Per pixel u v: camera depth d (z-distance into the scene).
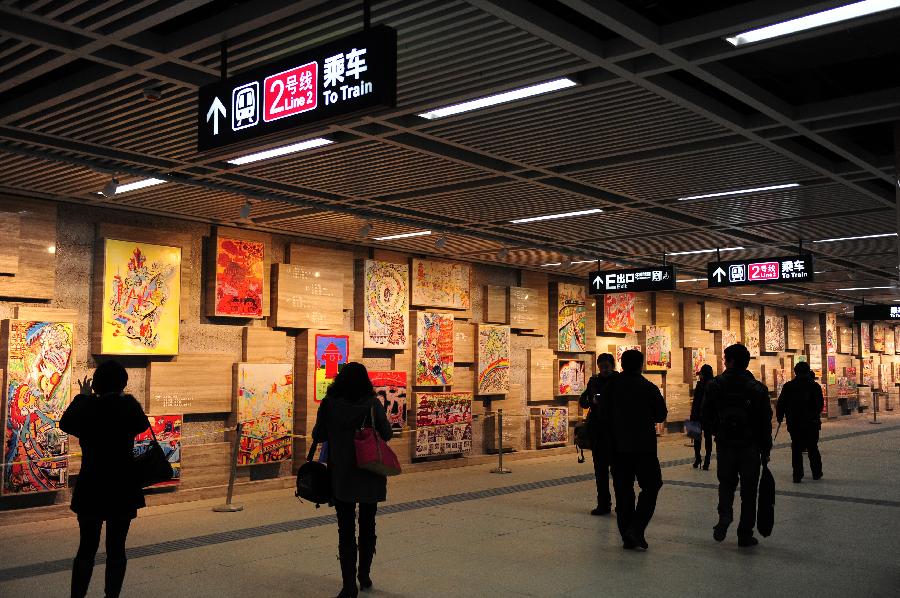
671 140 6.93
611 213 10.36
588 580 5.89
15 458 8.63
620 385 7.01
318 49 4.05
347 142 6.95
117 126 6.60
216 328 10.97
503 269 15.71
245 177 8.55
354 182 8.66
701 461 14.29
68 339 9.15
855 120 6.45
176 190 8.83
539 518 8.55
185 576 6.02
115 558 4.81
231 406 10.88
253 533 7.71
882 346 32.41
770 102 6.12
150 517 8.66
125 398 4.94
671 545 7.11
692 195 9.16
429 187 9.04
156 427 9.85
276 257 11.80
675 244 12.98
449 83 5.57
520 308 15.70
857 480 11.64
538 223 11.20
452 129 6.63
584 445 8.72
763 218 10.53
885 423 25.31
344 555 5.27
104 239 9.68
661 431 19.22
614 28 4.77
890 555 6.71
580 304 17.12
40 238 9.15
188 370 10.38
